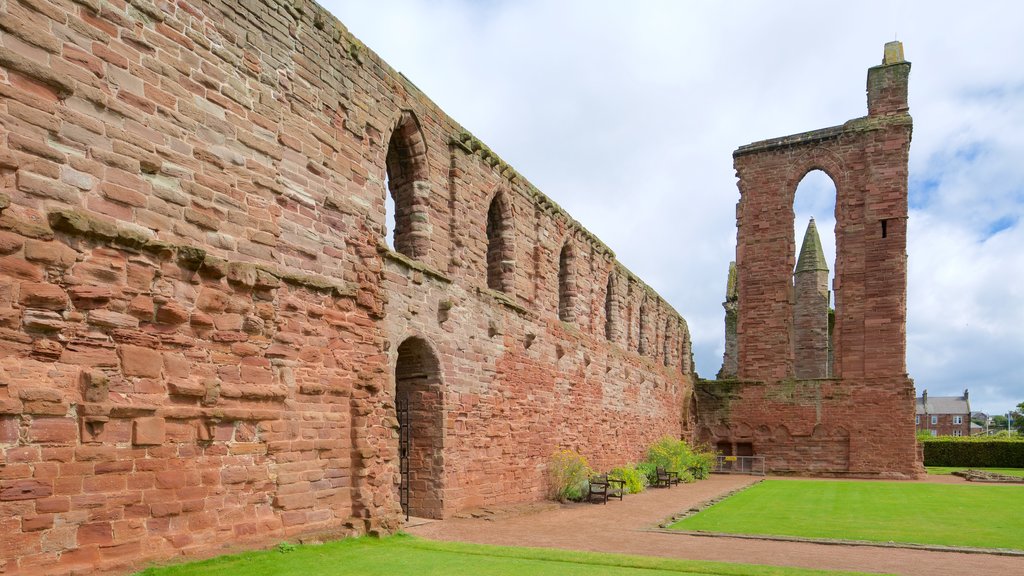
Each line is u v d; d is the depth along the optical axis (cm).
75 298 827
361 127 1409
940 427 13700
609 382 2936
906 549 1310
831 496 2506
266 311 1109
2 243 760
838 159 4069
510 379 2014
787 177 4222
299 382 1167
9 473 745
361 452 1287
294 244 1191
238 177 1087
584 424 2600
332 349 1257
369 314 1374
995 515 1902
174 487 927
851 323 3916
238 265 1055
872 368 3834
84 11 870
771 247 4222
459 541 1301
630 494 2503
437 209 1705
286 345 1146
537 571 989
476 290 1841
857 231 3972
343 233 1322
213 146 1045
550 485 2212
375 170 1448
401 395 1684
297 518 1134
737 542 1376
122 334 877
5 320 755
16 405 751
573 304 2612
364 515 1263
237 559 970
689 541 1377
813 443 3925
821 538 1424
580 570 1009
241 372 1050
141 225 917
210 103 1046
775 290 4181
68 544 793
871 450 3775
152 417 902
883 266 3872
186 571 885
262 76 1154
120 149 899
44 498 773
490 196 1964
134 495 872
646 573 1003
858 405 3844
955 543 1383
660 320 3906
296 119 1223
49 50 823
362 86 1426
